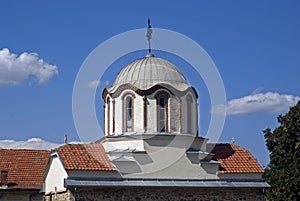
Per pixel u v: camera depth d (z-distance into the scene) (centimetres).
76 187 4166
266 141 5781
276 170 5716
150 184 4341
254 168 4644
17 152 5794
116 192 4284
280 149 5622
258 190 4597
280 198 5525
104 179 4275
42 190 5028
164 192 4397
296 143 5519
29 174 5522
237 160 4719
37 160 5741
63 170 4350
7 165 5588
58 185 4481
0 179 5341
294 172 5466
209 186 4459
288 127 5584
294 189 5453
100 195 4238
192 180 4478
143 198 4338
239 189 4550
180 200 4416
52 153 4609
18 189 5309
